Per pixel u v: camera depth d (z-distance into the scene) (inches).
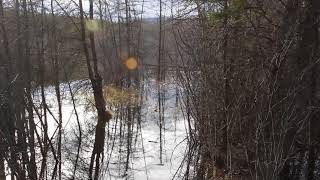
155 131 762.2
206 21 395.9
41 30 665.6
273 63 300.5
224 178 364.8
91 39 857.5
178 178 471.5
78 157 598.5
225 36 391.5
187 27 396.8
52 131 718.5
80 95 986.7
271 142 258.5
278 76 287.4
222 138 389.1
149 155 606.5
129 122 789.9
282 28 331.9
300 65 319.3
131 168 554.6
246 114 318.3
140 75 1359.5
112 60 1225.4
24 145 428.5
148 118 871.1
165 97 978.1
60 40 828.6
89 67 844.0
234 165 352.8
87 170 554.9
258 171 269.3
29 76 488.4
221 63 385.4
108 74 1160.2
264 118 270.7
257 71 324.5
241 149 355.3
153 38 1473.9
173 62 406.9
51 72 812.6
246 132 320.2
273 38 366.3
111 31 1301.7
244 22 414.3
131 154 617.3
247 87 322.3
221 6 420.2
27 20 552.4
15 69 466.9
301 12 344.2
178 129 757.9
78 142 680.4
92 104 885.2
